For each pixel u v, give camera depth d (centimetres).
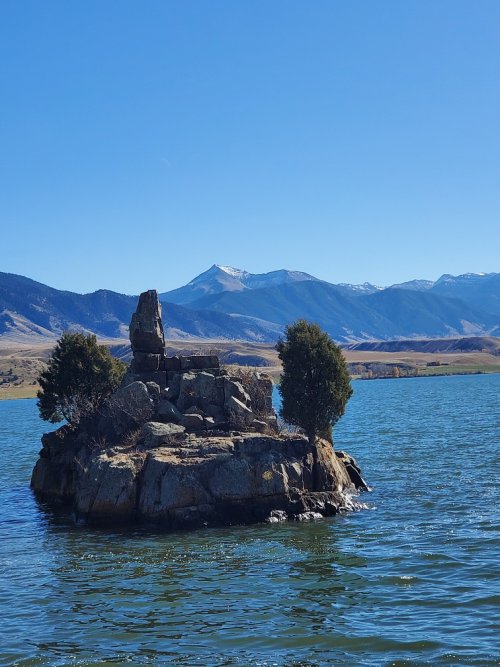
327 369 4916
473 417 10306
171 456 4388
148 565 3394
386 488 5072
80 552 3703
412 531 3803
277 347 5059
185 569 3297
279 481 4300
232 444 4444
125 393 5053
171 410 4941
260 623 2600
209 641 2461
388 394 18262
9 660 2380
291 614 2675
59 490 5241
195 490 4200
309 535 3841
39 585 3161
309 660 2284
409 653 2294
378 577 3053
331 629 2517
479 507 4278
